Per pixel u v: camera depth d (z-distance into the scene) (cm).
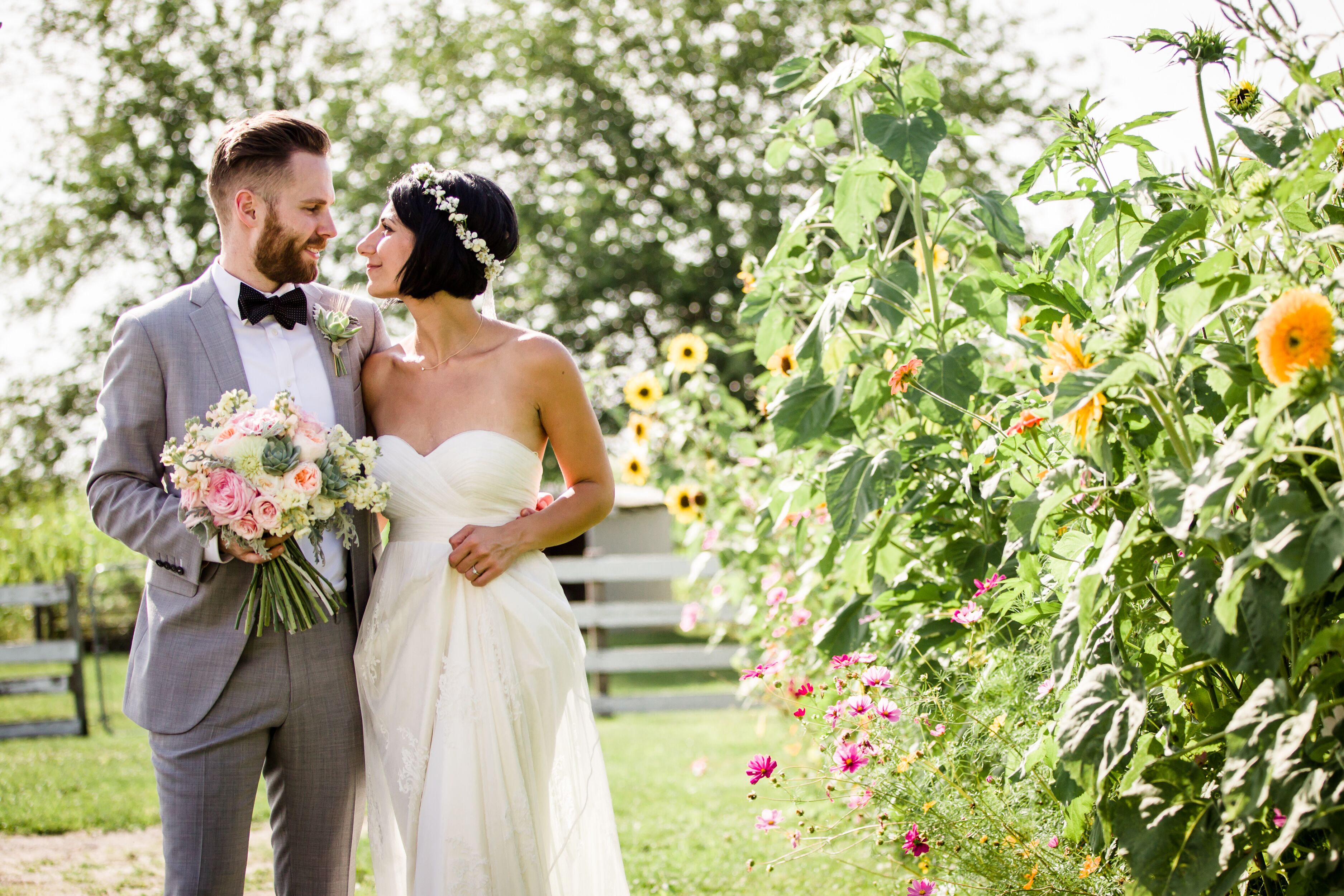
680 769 530
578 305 1870
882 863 342
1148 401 186
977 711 255
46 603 736
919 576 313
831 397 303
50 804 475
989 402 296
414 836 227
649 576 782
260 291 239
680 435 547
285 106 1928
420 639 232
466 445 238
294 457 211
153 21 1906
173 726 220
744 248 1833
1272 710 163
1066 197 249
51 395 1884
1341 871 163
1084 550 220
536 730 237
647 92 2031
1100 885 213
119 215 1916
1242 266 209
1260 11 193
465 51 1956
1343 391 148
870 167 303
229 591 224
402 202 243
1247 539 171
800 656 405
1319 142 176
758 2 1953
